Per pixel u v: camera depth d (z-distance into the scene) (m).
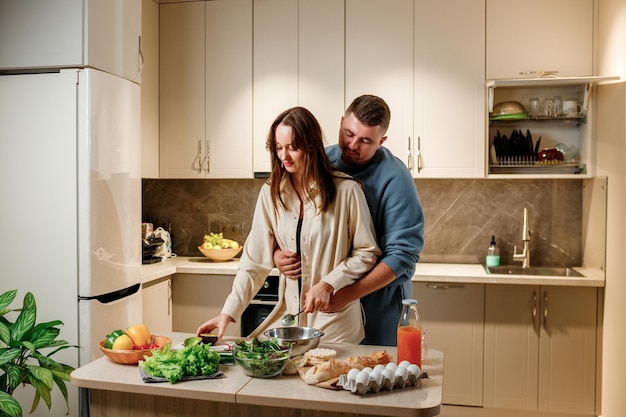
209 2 4.12
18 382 2.20
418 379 1.72
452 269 3.89
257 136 4.09
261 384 1.73
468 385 3.68
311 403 1.60
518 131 3.96
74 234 2.84
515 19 3.76
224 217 4.54
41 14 2.87
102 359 2.00
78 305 2.86
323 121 3.98
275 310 2.40
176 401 1.79
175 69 4.18
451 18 3.81
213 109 4.14
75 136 2.83
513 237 4.16
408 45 3.86
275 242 2.39
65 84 2.83
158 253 4.27
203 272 3.93
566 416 3.67
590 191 3.88
